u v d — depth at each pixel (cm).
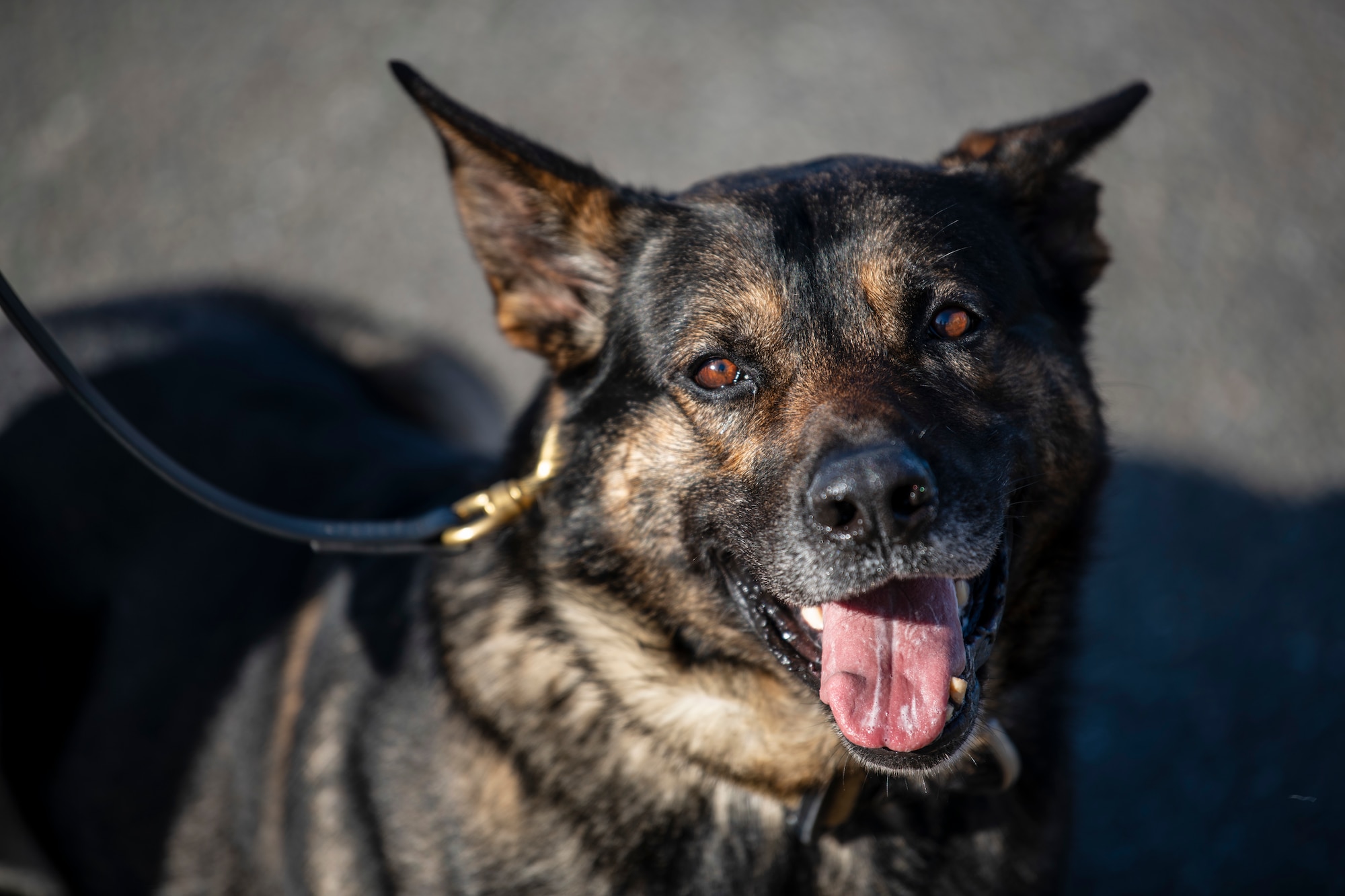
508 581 265
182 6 798
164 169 678
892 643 237
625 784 256
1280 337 559
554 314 270
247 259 624
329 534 260
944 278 241
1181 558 465
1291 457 504
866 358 238
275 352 398
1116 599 453
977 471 229
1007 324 250
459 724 258
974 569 224
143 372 363
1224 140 674
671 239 254
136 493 344
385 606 292
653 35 754
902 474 211
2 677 346
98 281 616
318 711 287
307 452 349
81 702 342
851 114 691
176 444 349
